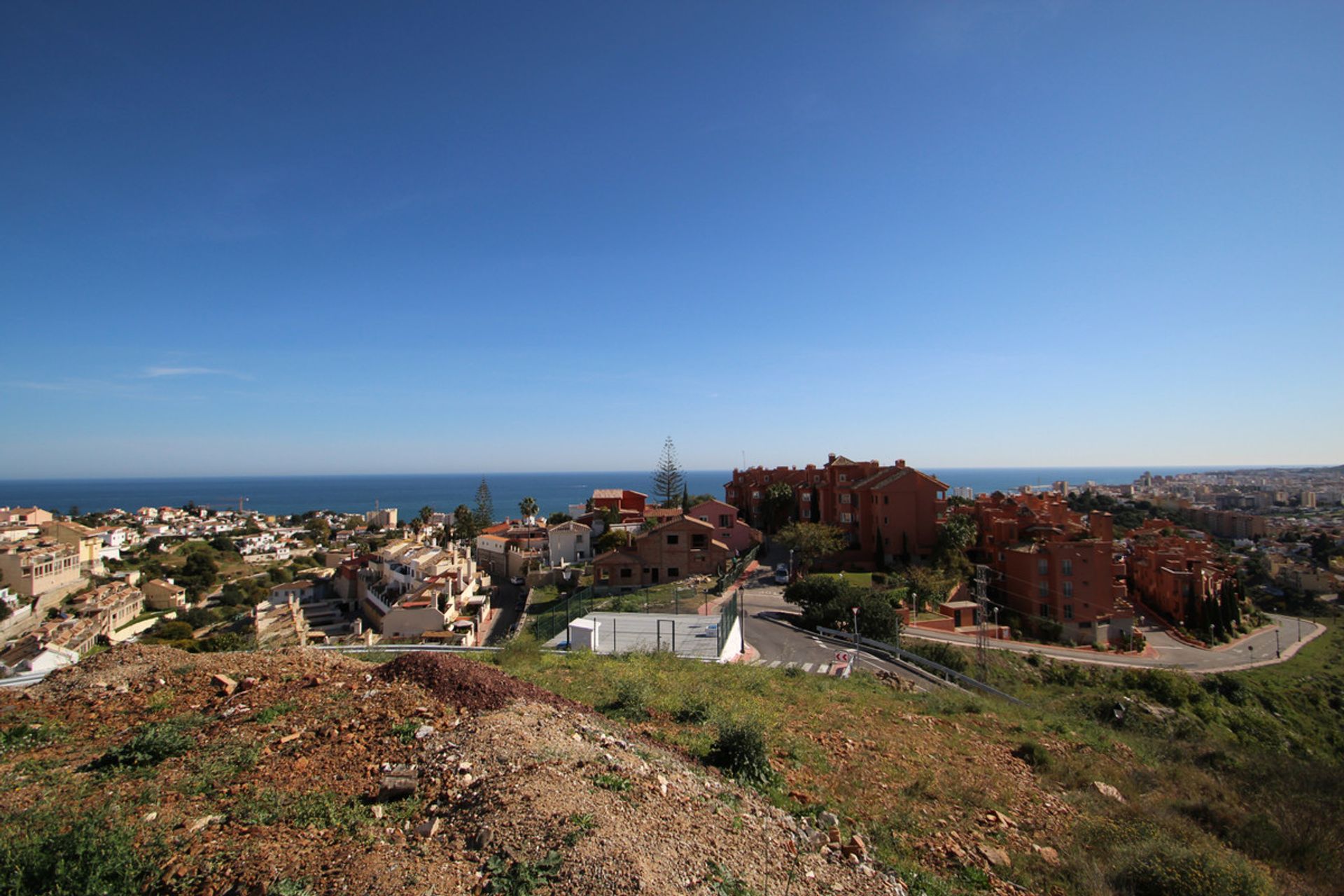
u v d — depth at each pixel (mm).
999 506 72000
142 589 80375
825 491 72812
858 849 8320
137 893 5918
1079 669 42250
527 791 7465
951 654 36281
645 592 48344
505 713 10453
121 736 10617
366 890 5758
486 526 115688
